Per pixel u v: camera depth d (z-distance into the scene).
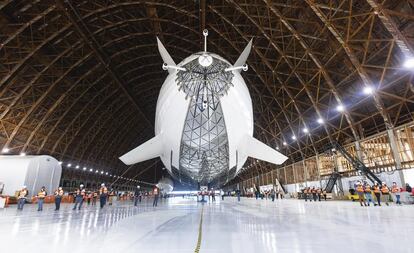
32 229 6.83
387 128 20.98
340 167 27.94
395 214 10.44
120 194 42.66
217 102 10.48
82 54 33.00
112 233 5.93
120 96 45.47
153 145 12.31
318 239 4.88
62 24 28.14
